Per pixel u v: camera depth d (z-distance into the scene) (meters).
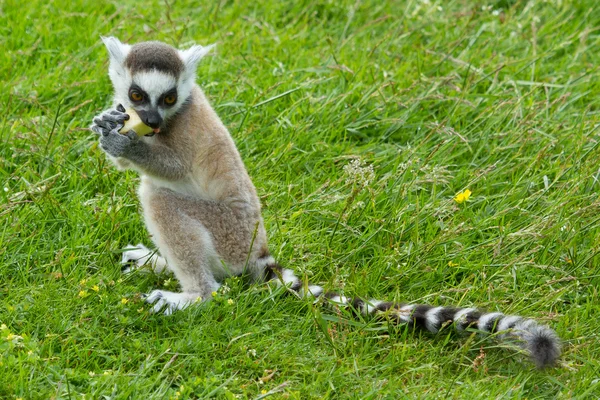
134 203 11.37
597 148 12.78
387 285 10.49
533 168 12.66
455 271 10.83
